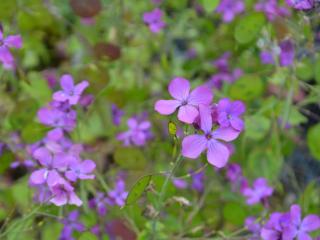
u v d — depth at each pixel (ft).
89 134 1.71
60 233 1.47
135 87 1.84
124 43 1.94
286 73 1.65
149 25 1.81
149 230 1.42
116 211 1.45
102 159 1.66
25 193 1.51
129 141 1.60
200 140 1.15
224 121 1.15
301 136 1.88
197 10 2.05
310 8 1.41
